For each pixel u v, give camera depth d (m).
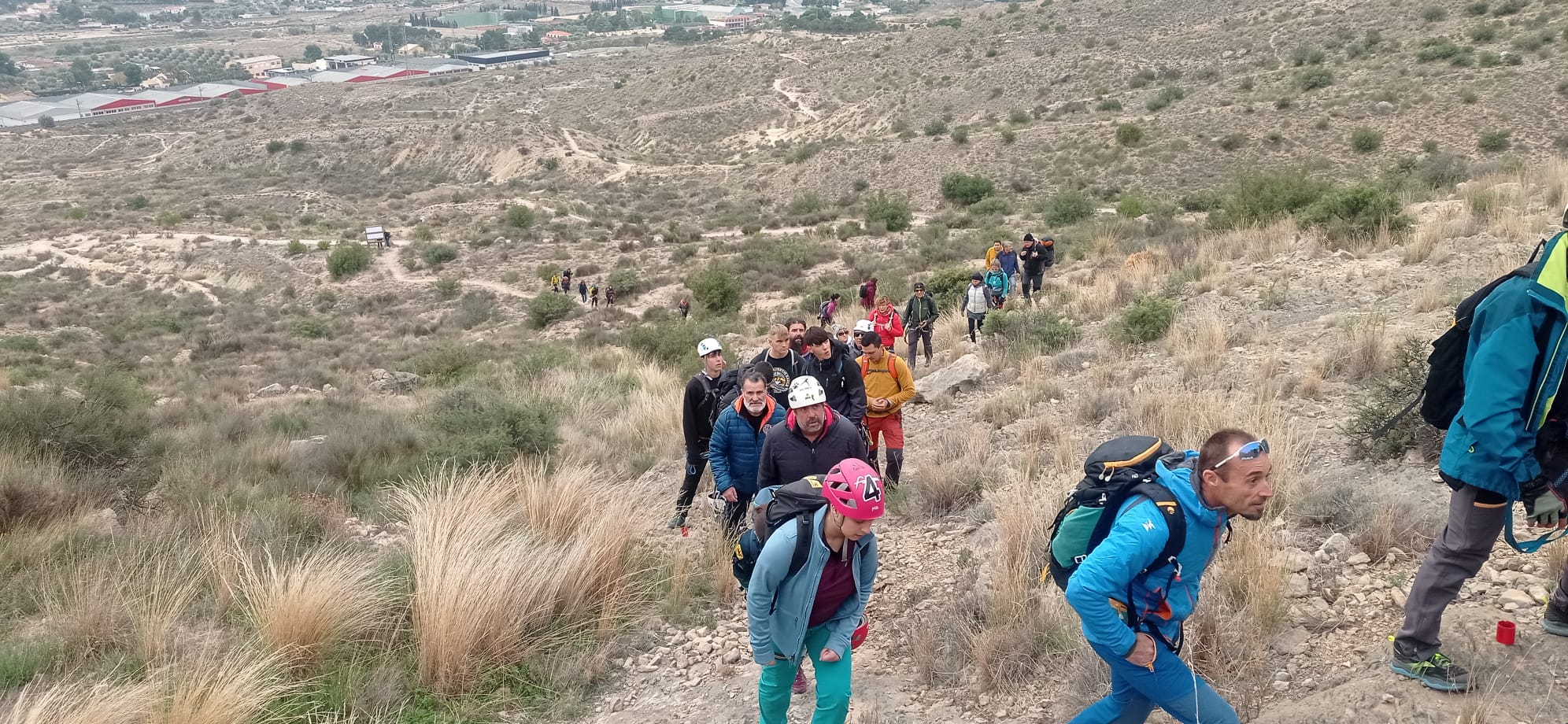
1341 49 68.56
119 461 9.76
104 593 5.86
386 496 8.74
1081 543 2.94
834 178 66.94
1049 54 95.38
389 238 59.69
